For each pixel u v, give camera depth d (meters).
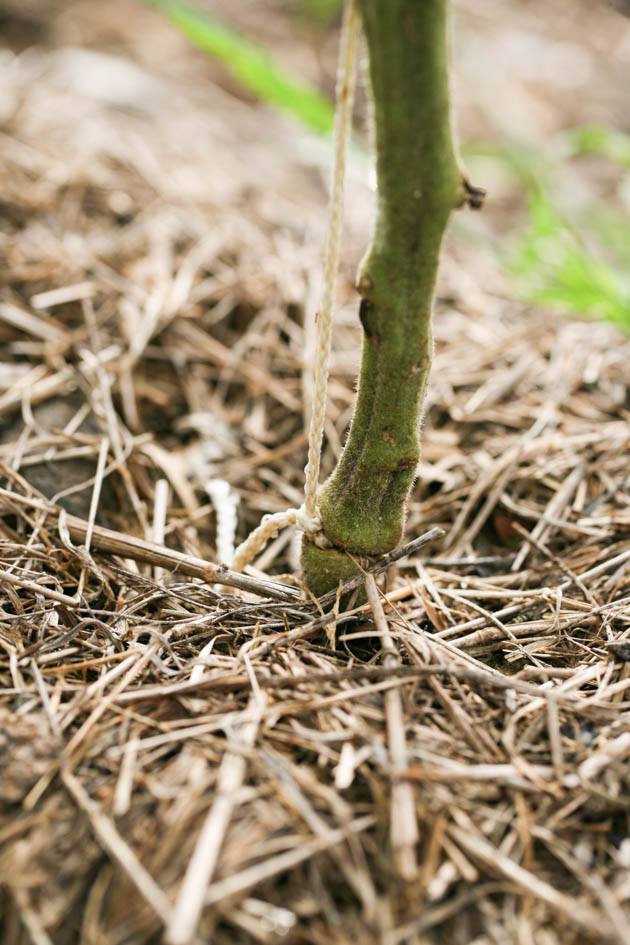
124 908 0.27
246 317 0.47
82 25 0.86
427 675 0.31
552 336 0.47
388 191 0.28
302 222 0.56
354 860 0.28
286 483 0.41
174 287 0.47
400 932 0.27
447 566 0.37
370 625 0.33
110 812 0.28
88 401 0.42
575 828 0.29
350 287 0.50
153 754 0.29
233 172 0.61
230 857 0.27
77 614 0.33
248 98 0.81
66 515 0.36
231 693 0.31
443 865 0.28
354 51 0.28
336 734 0.29
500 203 0.71
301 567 0.34
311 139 0.59
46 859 0.28
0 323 0.44
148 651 0.32
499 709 0.31
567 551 0.37
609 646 0.33
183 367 0.44
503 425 0.42
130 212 0.52
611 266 0.55
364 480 0.32
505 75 0.89
